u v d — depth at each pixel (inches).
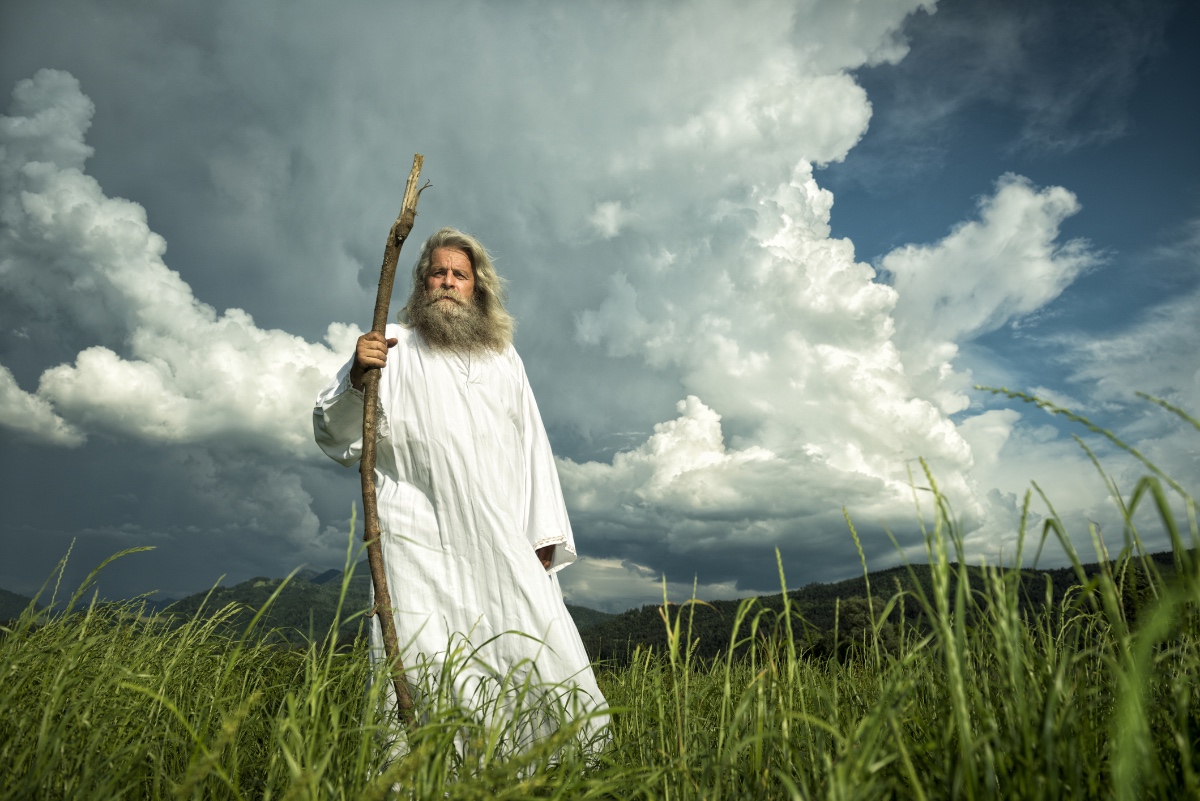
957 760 58.0
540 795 74.8
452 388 152.4
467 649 133.3
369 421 127.5
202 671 108.0
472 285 168.1
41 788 66.1
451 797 62.7
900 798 59.7
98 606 102.6
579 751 84.6
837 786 53.1
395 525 142.9
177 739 78.9
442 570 139.3
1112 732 54.9
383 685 80.5
